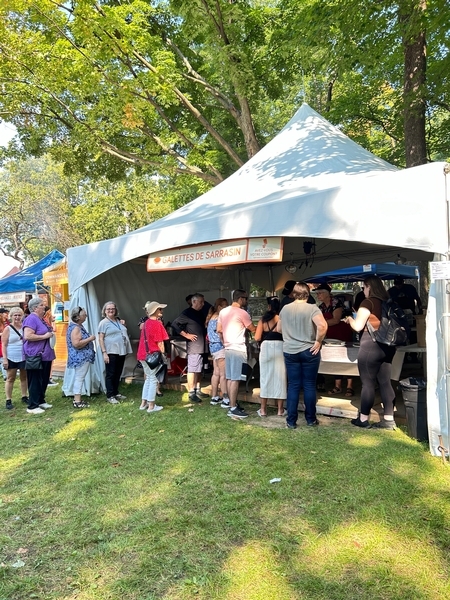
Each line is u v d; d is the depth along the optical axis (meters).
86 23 11.69
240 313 6.20
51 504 3.84
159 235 7.16
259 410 6.25
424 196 4.40
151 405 6.79
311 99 22.30
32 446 5.51
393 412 5.36
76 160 17.47
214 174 16.59
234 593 2.54
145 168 17.28
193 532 3.22
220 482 4.05
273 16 14.48
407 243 4.49
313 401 5.55
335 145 8.02
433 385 4.40
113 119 14.20
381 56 10.05
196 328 7.34
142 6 12.70
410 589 2.51
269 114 25.08
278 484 3.93
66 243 35.72
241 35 14.03
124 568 2.85
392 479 3.90
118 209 33.62
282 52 12.52
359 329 5.05
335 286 26.81
